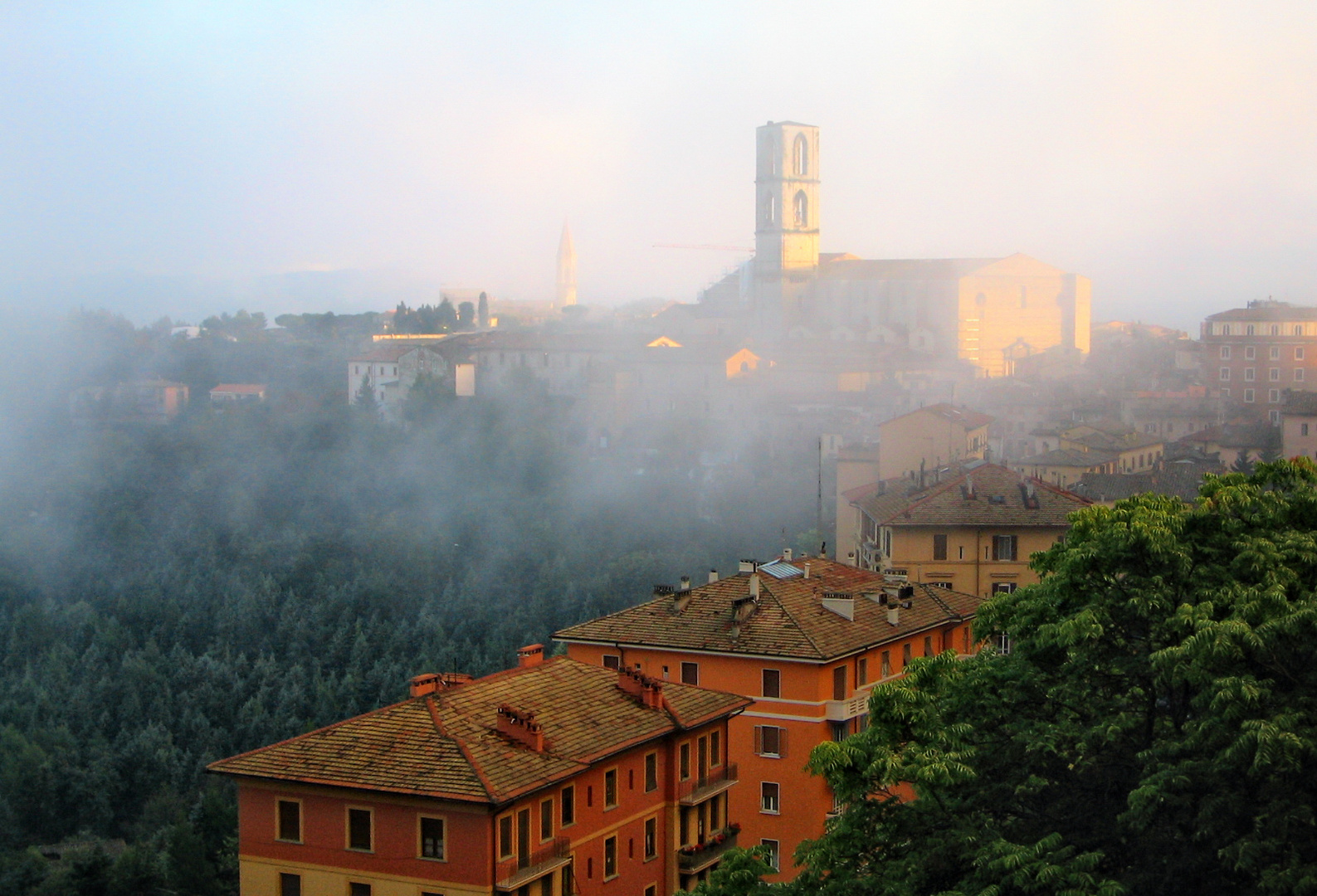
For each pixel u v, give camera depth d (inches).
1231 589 2138.3
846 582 3782.0
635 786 2662.4
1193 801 2006.6
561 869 2433.6
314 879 2390.5
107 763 6378.0
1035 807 2196.1
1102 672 2297.0
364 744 2436.0
